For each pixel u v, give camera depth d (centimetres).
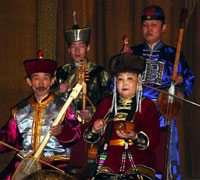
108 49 565
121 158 339
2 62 566
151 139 343
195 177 553
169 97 444
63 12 570
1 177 375
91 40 564
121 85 352
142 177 328
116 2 564
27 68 390
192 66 556
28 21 568
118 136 347
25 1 567
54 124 371
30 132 386
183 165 549
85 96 438
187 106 560
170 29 551
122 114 353
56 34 571
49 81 393
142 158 339
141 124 352
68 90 497
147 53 481
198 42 553
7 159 564
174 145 460
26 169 364
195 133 557
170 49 482
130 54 351
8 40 566
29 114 389
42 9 568
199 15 554
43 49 567
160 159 370
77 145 403
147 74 473
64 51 572
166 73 472
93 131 344
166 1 552
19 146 407
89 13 565
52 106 391
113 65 353
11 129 391
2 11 566
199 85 553
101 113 366
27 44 567
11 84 568
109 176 332
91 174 398
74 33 493
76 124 391
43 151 383
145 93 465
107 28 565
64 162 383
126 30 563
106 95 489
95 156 386
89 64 502
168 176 454
